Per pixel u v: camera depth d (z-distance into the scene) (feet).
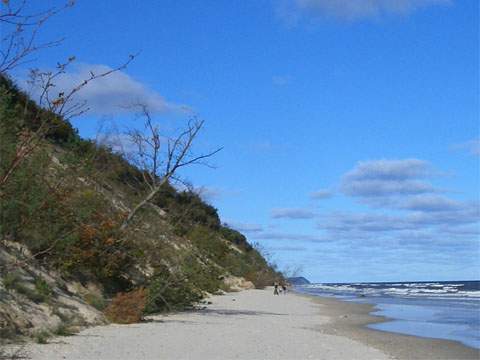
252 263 239.91
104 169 81.51
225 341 49.73
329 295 219.00
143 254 76.54
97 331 50.96
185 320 67.82
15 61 22.03
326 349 49.75
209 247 128.88
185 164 83.51
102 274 70.33
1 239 51.80
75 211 64.59
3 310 44.11
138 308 60.70
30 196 51.19
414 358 50.37
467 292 258.57
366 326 82.28
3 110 45.21
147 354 40.73
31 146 25.03
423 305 142.31
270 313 93.61
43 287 51.60
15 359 35.63
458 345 60.85
